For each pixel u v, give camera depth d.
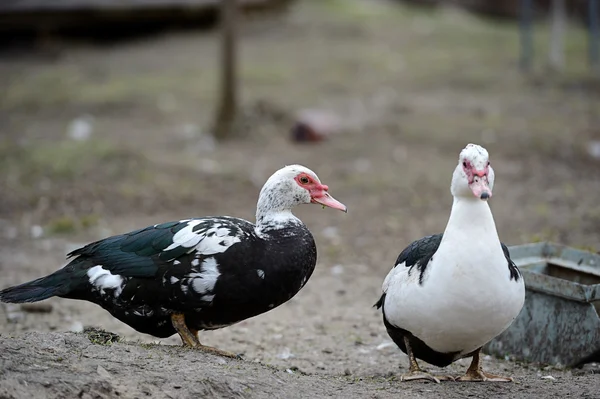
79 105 20.52
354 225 13.24
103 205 13.99
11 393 5.20
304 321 9.30
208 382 5.80
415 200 14.34
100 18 26.47
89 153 16.16
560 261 8.24
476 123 19.12
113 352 6.14
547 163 16.23
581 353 7.25
